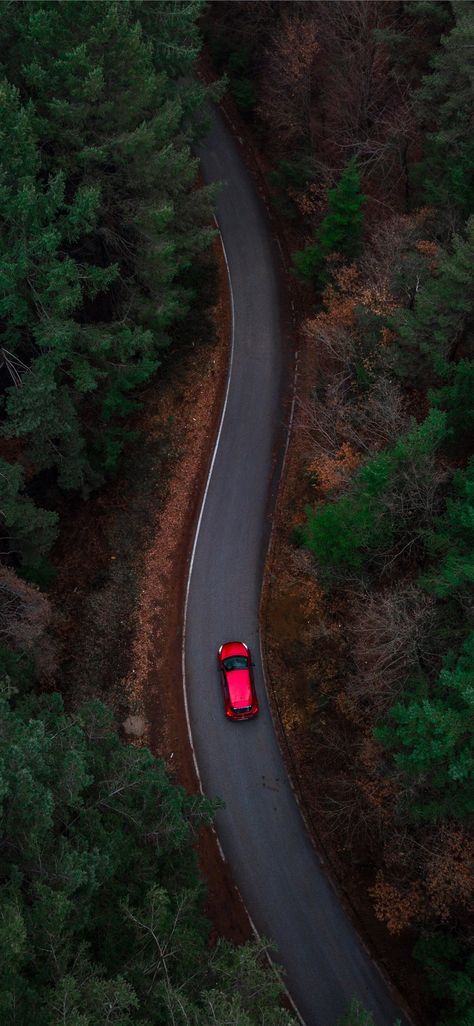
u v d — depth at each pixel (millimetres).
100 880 15719
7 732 15500
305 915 25156
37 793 14203
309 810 26484
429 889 21406
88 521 31938
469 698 16156
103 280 25203
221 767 27141
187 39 29828
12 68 24234
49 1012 12375
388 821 23141
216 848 25984
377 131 34875
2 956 11969
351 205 28453
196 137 33031
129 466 32625
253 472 32094
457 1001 19500
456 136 28203
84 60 22672
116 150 24906
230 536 30812
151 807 18781
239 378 34188
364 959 24516
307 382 33375
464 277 22812
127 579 30188
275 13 36969
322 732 26875
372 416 26188
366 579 24000
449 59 28219
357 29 33781
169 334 34969
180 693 28172
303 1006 23875
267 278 37000
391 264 27625
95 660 28641
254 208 39250
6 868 14594
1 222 22531
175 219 29781
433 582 20312
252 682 27531
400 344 26797
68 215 24375
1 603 24031
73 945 15453
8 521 24188
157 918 15648
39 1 22688
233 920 24938
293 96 35312
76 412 28391
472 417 22234
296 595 28984
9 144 21562
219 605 29547
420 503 22312
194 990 15820
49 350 25250
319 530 22516
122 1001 12594
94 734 18609
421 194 32125
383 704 22641
